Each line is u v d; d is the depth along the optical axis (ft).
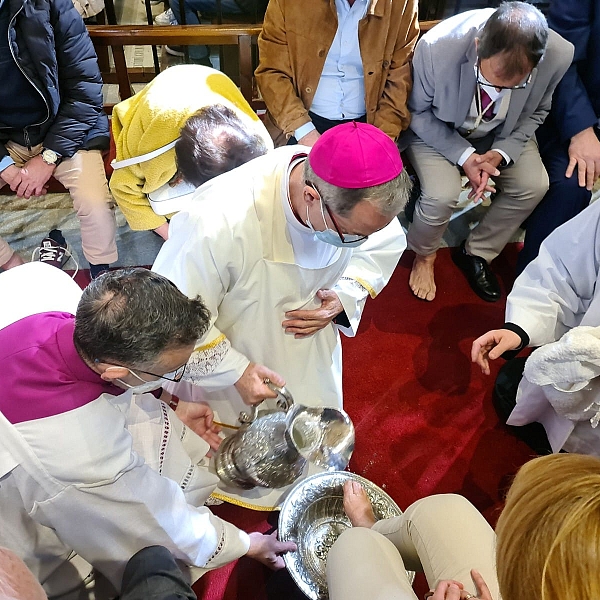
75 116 7.55
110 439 3.77
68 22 6.99
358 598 3.57
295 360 5.84
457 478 7.03
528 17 6.36
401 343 8.27
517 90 7.34
